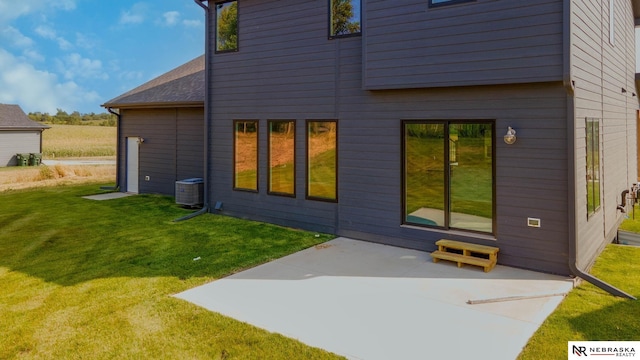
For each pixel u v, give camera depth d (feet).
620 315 16.38
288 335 14.96
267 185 33.06
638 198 35.68
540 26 20.03
